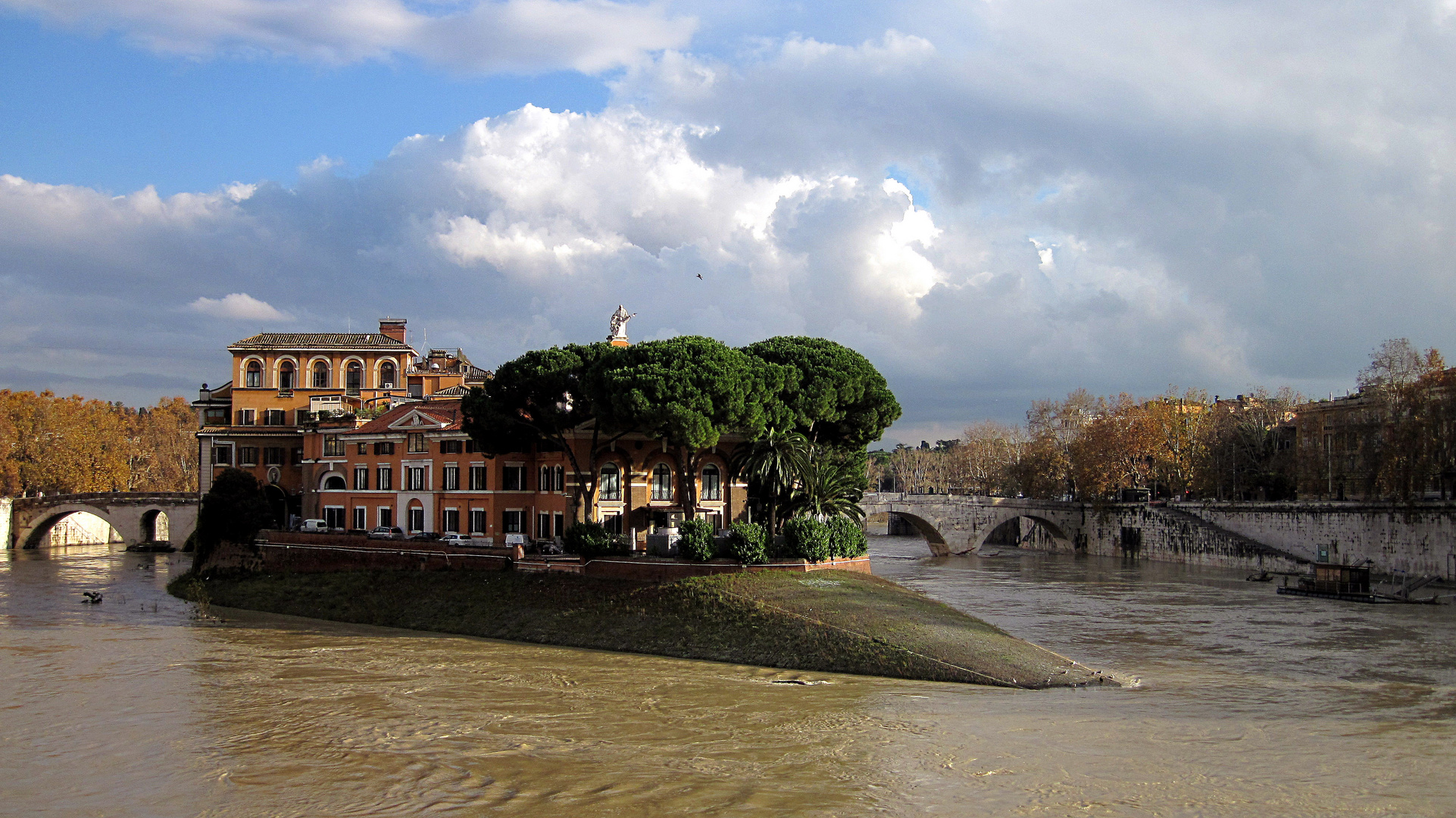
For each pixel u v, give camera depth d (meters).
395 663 69.44
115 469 190.62
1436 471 123.19
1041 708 56.62
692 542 81.69
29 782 43.41
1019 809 39.69
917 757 46.72
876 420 103.56
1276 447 169.38
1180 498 173.25
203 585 104.50
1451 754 47.28
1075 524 180.88
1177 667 70.12
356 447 117.56
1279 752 47.59
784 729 51.94
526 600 82.94
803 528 85.31
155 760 46.56
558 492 100.44
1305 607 102.38
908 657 65.94
